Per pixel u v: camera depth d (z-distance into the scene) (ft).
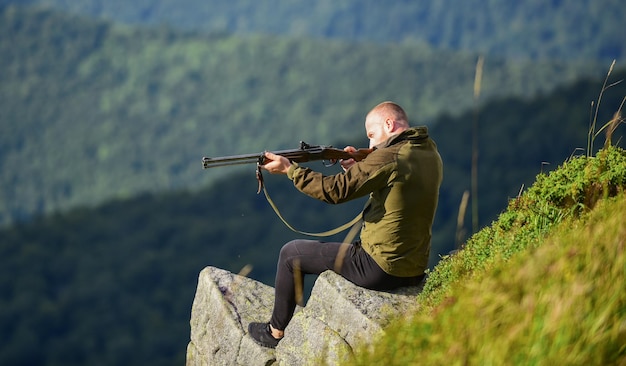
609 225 34.30
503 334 29.35
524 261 34.24
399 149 40.14
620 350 27.84
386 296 40.55
